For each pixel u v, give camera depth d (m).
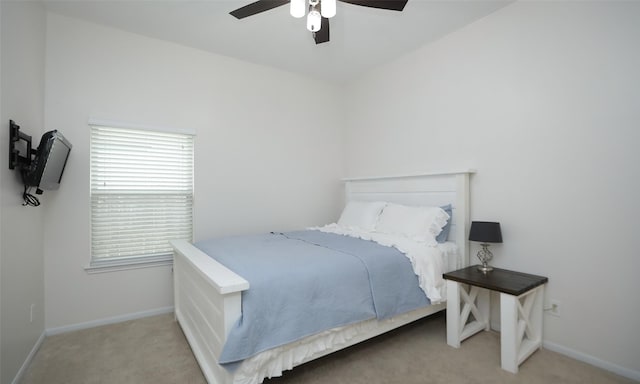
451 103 2.87
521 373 1.91
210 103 3.21
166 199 3.00
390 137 3.51
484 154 2.61
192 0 2.36
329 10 1.69
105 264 2.68
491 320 2.56
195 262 1.91
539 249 2.27
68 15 2.54
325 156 4.06
